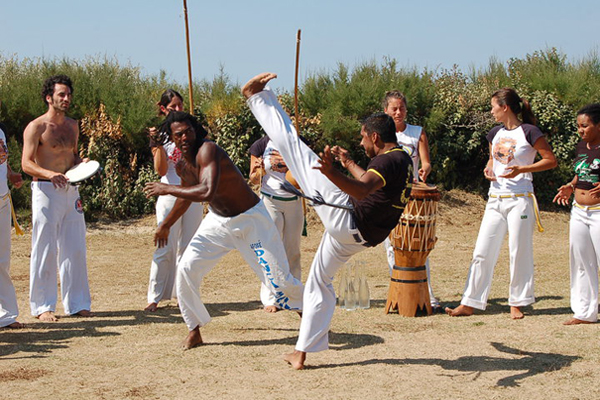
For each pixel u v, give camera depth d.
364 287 7.54
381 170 4.85
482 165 16.91
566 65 18.50
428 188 6.98
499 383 4.93
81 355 5.66
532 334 6.35
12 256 10.86
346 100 15.70
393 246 7.18
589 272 6.71
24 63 16.12
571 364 5.38
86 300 7.25
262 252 5.77
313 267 5.34
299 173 5.26
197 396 4.65
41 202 6.95
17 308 6.73
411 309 7.10
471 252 11.81
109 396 4.64
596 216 6.61
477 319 7.00
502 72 18.33
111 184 14.45
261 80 5.38
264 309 7.48
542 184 16.73
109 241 12.73
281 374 5.15
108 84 15.52
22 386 4.85
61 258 7.17
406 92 16.00
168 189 5.31
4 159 6.57
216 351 5.79
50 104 7.09
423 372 5.19
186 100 16.12
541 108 16.78
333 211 5.07
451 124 16.28
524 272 7.00
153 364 5.41
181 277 5.77
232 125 15.23
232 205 5.73
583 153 6.73
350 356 5.64
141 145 15.17
